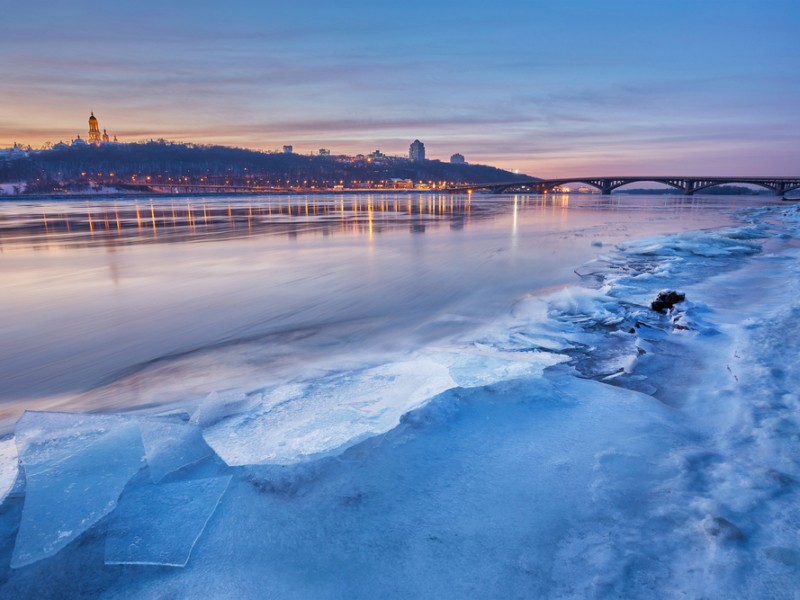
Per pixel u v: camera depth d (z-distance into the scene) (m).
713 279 10.02
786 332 5.32
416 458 3.06
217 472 2.98
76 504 2.67
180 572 2.18
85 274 13.09
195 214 48.00
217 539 2.38
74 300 9.86
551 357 5.35
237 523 2.49
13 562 2.26
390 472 2.91
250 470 2.98
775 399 3.65
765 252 14.59
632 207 58.84
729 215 39.22
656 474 2.76
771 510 2.33
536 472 2.85
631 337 6.08
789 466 2.75
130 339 7.11
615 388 4.22
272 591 2.05
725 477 2.65
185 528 2.45
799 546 2.08
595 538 2.25
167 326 7.80
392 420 3.61
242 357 6.10
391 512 2.53
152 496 2.72
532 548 2.22
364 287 10.80
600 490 2.63
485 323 7.38
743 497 2.45
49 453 3.18
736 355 4.75
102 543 2.38
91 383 5.40
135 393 5.00
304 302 9.38
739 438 3.17
